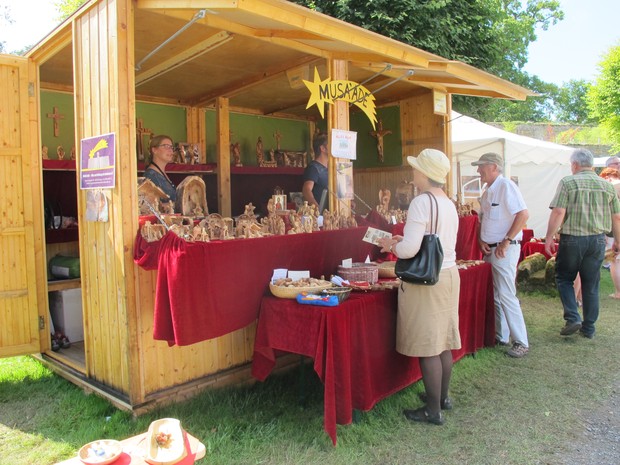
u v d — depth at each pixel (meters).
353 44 3.48
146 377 2.98
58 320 4.36
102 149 3.01
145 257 2.76
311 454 2.63
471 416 3.14
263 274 3.04
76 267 4.37
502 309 4.33
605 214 4.54
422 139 5.64
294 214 3.49
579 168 4.68
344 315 2.72
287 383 3.55
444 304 2.93
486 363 4.04
